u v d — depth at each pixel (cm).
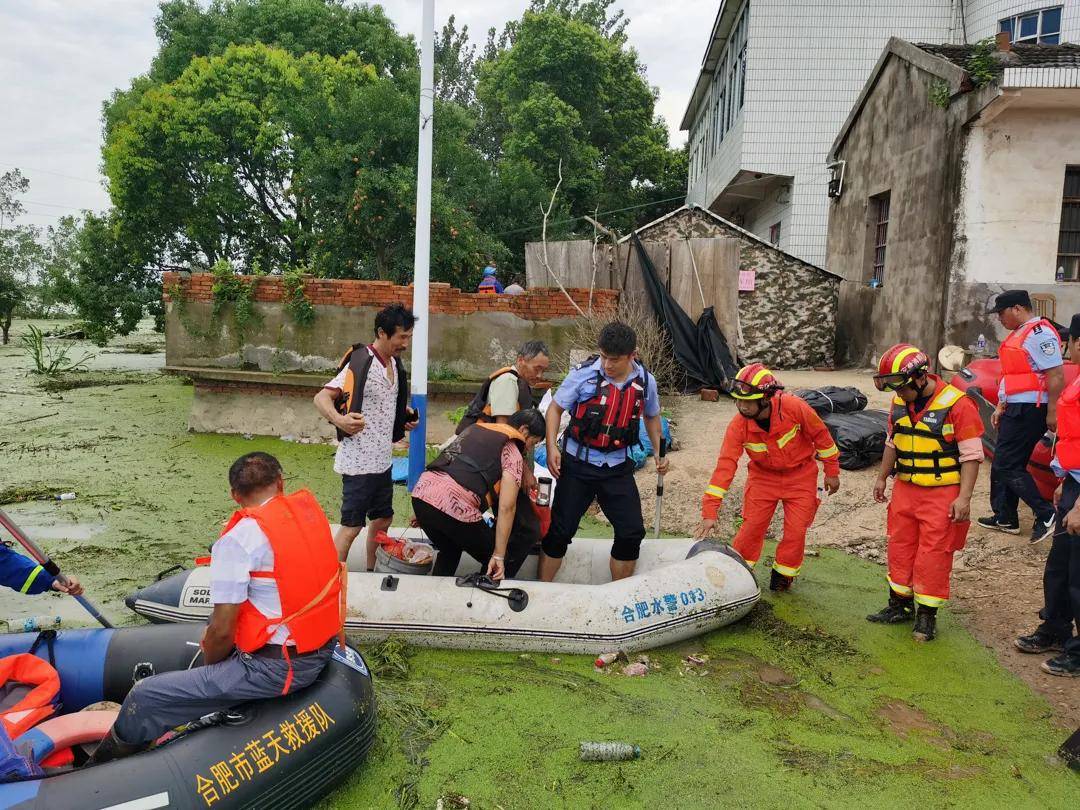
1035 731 382
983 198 981
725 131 2027
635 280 1089
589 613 448
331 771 315
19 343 3031
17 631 391
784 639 479
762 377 492
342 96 1725
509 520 441
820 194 1733
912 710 401
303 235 1694
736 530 678
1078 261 1010
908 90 1138
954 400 453
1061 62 967
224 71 1897
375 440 483
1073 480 425
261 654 301
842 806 323
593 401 473
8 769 273
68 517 701
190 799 273
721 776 342
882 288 1212
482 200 1944
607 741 367
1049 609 450
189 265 2045
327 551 315
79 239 2064
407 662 438
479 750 358
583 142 2775
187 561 595
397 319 476
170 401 1393
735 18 1886
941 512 461
